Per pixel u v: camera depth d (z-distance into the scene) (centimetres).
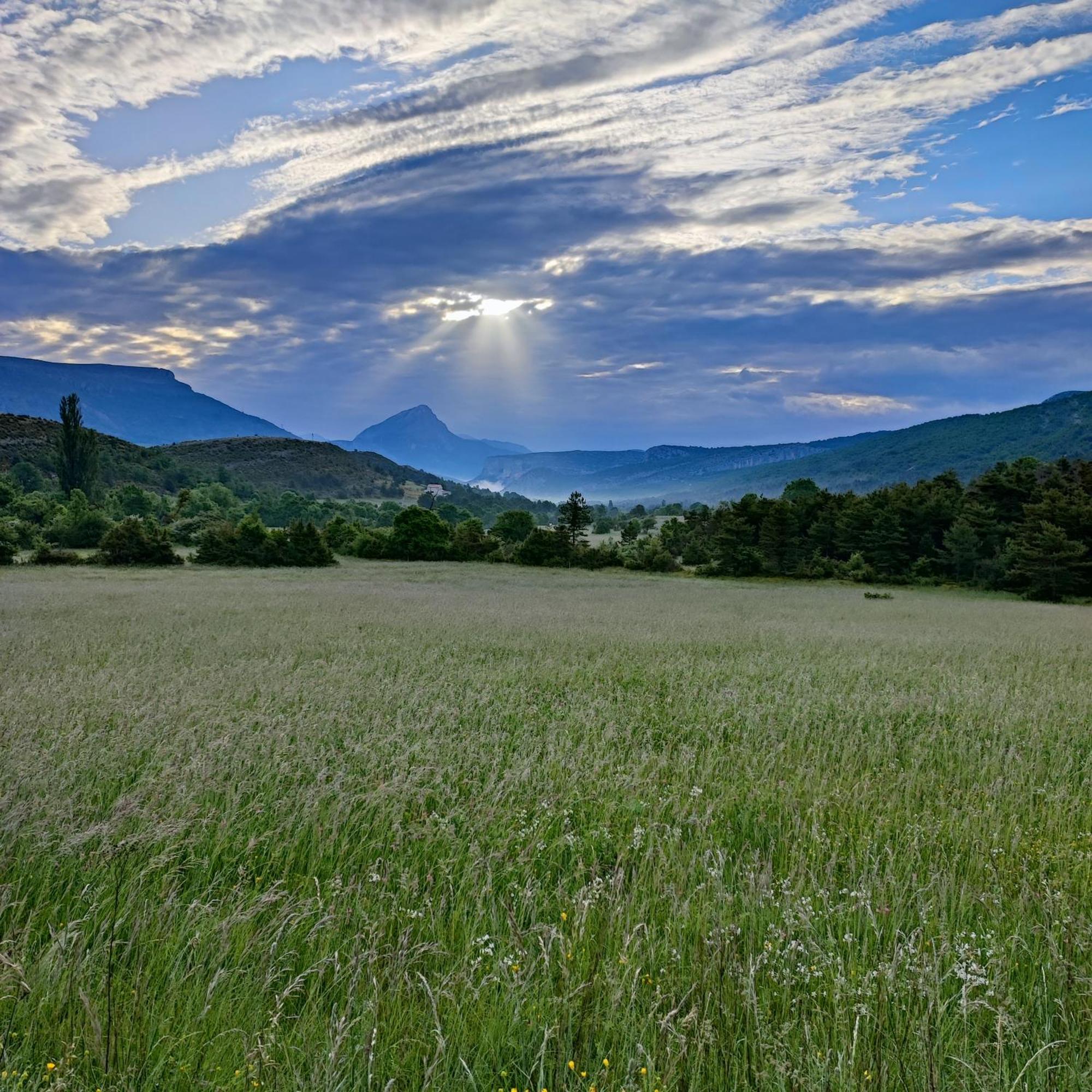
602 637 1914
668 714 963
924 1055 283
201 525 8806
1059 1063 296
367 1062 273
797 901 396
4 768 604
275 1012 312
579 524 8494
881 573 6838
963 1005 308
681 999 321
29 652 1394
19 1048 287
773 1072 276
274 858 463
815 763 714
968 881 453
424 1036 296
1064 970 341
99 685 1004
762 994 328
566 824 542
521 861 462
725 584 6128
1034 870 476
